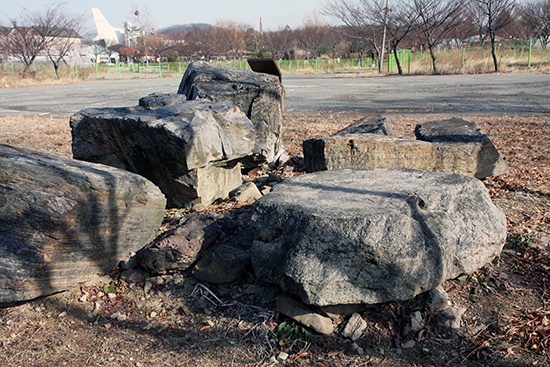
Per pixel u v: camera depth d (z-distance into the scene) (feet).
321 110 45.70
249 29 228.22
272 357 10.23
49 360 10.43
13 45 137.49
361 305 10.91
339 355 10.17
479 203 12.01
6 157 11.79
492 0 98.07
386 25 114.83
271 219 11.17
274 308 11.35
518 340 10.33
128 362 10.30
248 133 17.53
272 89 21.16
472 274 12.10
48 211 11.16
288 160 22.79
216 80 22.72
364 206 10.85
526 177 19.88
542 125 31.81
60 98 69.56
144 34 204.85
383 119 22.18
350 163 17.44
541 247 13.50
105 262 12.77
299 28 234.38
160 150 15.35
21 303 12.01
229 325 11.12
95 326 11.44
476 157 18.21
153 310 11.83
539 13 141.59
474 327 10.74
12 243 11.34
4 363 10.37
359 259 10.21
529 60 100.42
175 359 10.34
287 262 10.48
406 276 10.23
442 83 74.38
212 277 12.14
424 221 10.93
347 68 151.43
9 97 75.10
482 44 116.78
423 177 13.00
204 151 15.40
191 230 12.90
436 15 104.47
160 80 116.26
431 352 10.21
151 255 12.40
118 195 12.47
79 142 16.99
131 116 15.78
